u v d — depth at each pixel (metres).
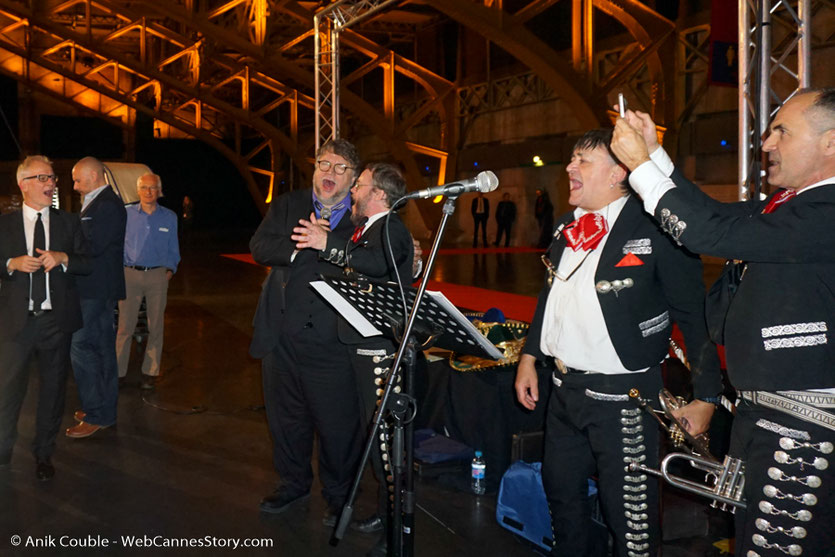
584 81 14.90
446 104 21.92
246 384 5.89
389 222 3.00
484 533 3.36
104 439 4.56
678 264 2.30
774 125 1.90
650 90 15.81
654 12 14.84
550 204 18.66
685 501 3.19
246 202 33.66
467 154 21.45
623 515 2.44
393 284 2.30
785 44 12.64
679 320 2.36
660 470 2.38
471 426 3.79
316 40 10.88
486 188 2.18
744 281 1.96
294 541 3.27
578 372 2.48
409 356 2.36
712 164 14.59
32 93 29.31
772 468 1.87
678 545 3.18
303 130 29.27
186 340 7.61
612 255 2.39
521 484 3.29
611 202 2.46
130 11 22.44
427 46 22.81
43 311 3.83
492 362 3.69
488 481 3.75
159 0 17.70
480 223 21.62
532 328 2.77
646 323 2.38
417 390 4.17
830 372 1.80
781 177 1.90
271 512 3.54
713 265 13.62
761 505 1.90
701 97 14.76
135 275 5.67
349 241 2.92
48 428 3.91
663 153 2.09
